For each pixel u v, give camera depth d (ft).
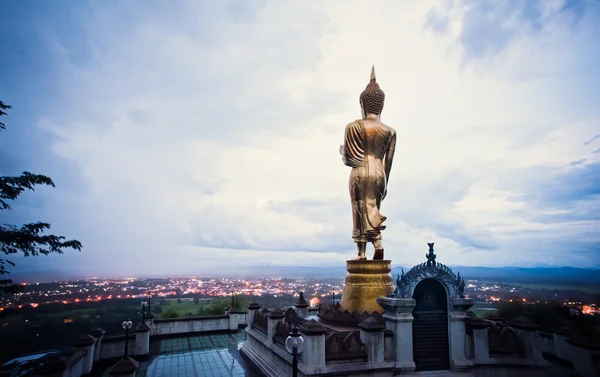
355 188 70.95
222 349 79.10
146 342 71.67
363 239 69.72
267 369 59.26
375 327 49.29
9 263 39.22
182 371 63.16
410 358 50.37
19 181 39.96
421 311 53.06
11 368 45.24
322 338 47.37
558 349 60.64
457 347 52.39
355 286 65.46
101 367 67.46
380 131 71.87
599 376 52.80
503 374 52.54
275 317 62.39
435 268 53.67
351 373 47.24
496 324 59.72
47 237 40.93
